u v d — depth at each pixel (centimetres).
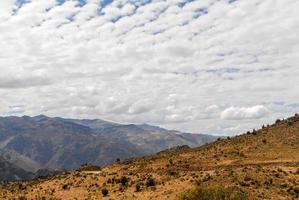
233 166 13075
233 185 9488
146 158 16275
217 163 13850
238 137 17575
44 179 14575
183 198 6988
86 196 10675
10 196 11738
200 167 13512
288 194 9106
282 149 14562
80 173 13838
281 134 16412
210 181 10012
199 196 6869
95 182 11956
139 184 10931
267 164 12800
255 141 16200
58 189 11819
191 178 10600
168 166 14112
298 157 13312
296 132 16150
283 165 12406
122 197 10006
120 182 11550
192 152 16200
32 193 11800
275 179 10088
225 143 16850
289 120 18362
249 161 13562
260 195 8850
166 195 9462
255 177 10138
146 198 9581
